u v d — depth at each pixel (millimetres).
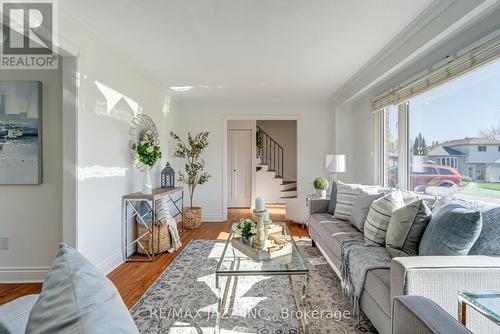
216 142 5496
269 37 2736
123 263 3166
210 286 2568
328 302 2270
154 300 2305
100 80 2777
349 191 3346
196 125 5484
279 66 3557
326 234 2852
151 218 3447
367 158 4469
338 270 2445
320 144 5520
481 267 1347
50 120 2686
